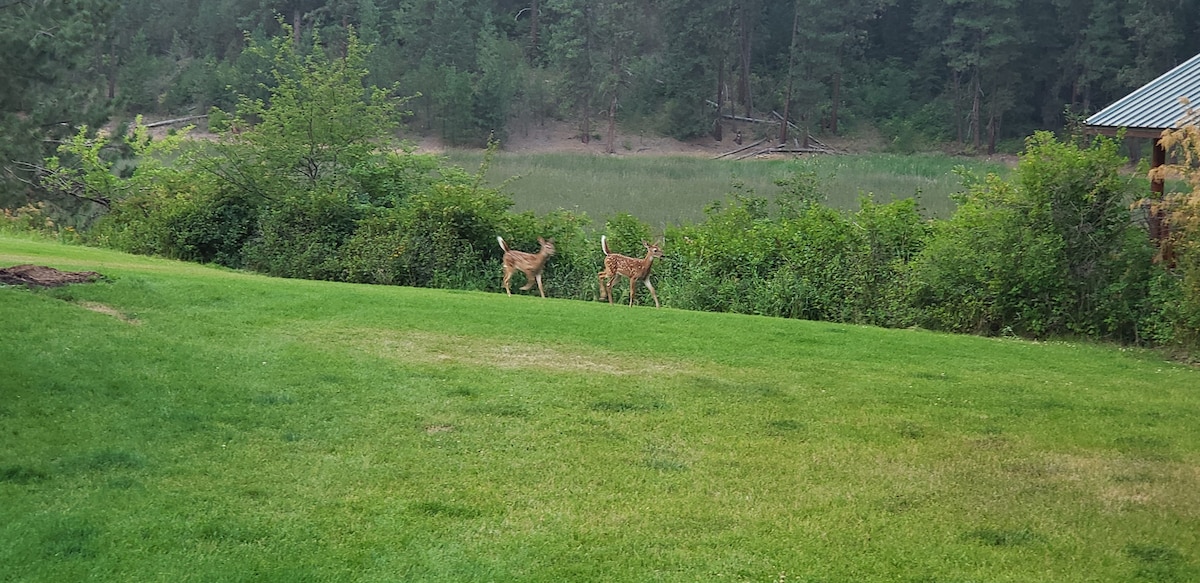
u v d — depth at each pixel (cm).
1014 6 5462
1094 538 597
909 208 1723
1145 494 675
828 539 584
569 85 6184
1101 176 1429
